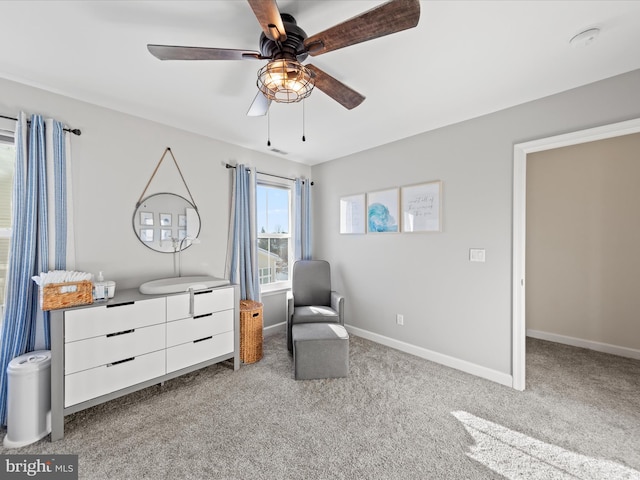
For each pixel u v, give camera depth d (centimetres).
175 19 142
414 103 230
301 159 390
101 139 232
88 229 225
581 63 177
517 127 233
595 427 185
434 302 286
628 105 187
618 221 308
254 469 152
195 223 290
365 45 160
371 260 344
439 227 278
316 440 174
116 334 197
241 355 280
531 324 365
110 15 139
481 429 184
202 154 298
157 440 174
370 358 292
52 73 188
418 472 151
